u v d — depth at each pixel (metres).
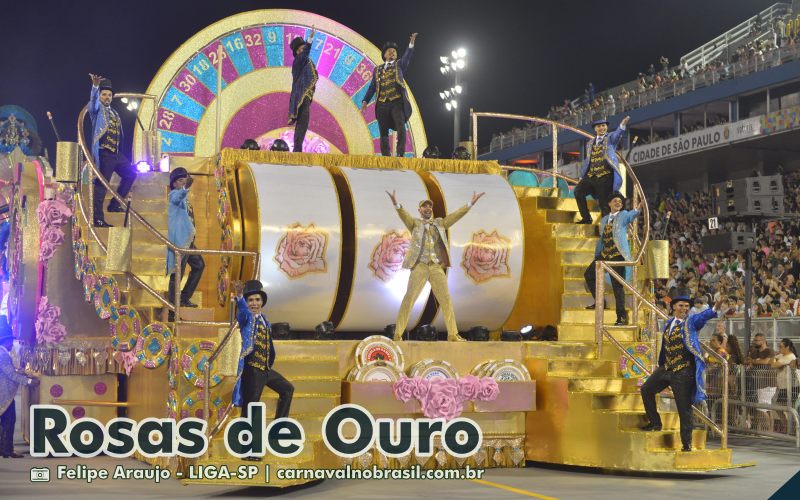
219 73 16.58
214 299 14.16
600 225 13.84
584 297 14.00
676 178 36.75
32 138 20.39
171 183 12.80
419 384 12.12
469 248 13.89
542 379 12.80
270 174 13.34
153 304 11.86
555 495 10.03
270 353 10.71
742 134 30.08
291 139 17.39
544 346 13.07
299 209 13.07
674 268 30.44
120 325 12.39
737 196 17.58
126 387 13.93
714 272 27.64
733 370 16.64
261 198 13.00
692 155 32.47
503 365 12.67
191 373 11.16
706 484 10.97
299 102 14.71
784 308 21.69
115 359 12.98
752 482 11.13
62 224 14.09
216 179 14.08
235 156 13.80
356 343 12.34
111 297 12.43
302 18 17.52
